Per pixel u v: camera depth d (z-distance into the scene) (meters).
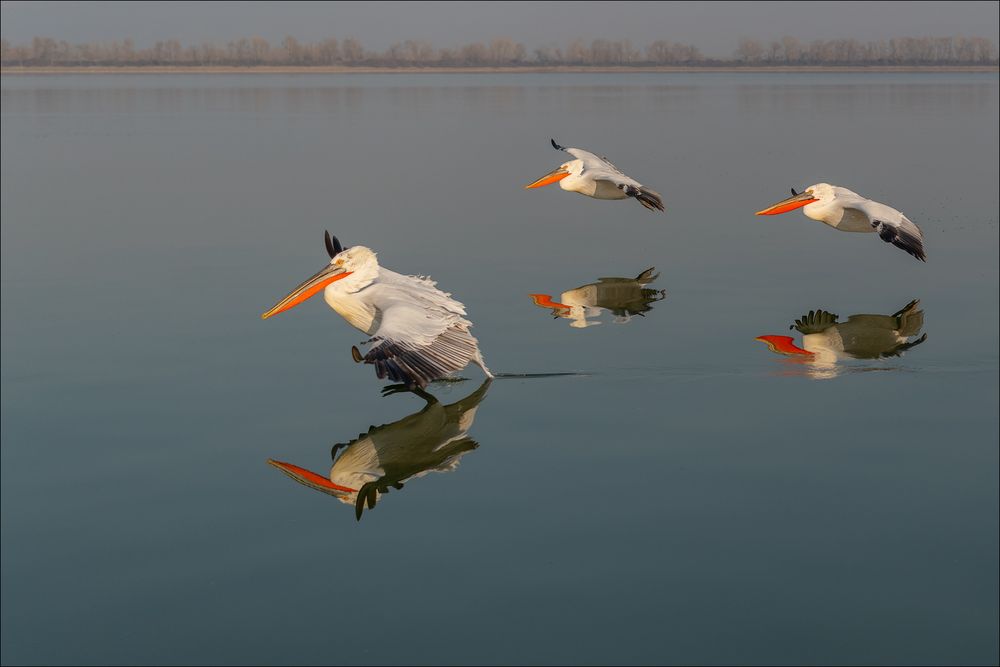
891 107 49.41
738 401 9.80
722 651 5.87
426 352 9.31
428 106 52.62
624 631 6.07
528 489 7.96
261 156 28.83
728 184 23.66
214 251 16.62
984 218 19.20
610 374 10.62
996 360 10.95
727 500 7.68
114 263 15.92
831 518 7.35
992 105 50.62
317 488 8.12
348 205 20.62
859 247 17.14
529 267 15.49
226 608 6.42
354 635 6.11
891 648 5.86
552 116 44.19
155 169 26.22
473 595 6.49
